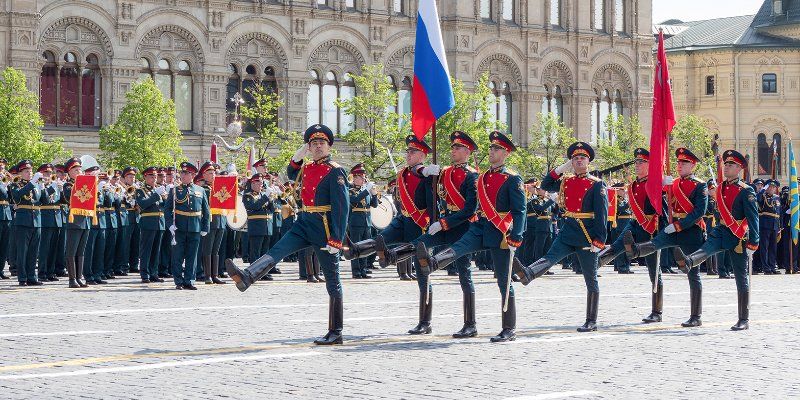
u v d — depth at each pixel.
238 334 21.64
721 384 16.94
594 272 23.38
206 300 28.47
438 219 21.94
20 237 33.03
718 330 23.84
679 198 24.95
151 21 71.50
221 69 73.94
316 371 17.47
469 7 83.44
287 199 43.31
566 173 24.12
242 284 19.72
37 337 20.78
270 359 18.56
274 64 76.19
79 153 69.62
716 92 111.94
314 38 77.44
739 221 24.09
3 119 62.88
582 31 89.19
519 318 25.53
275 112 76.31
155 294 30.22
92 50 69.94
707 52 111.75
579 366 18.44
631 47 92.44
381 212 43.91
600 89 91.12
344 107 75.88
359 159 77.19
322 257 20.53
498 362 18.70
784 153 110.94
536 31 86.69
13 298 28.16
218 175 35.59
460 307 27.59
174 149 67.81
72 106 69.62
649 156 25.56
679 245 25.03
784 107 110.88
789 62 110.94
